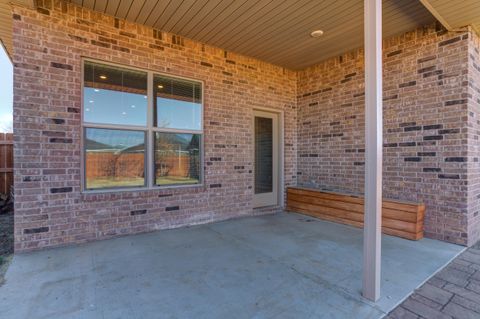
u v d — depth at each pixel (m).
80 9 3.59
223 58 4.94
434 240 3.82
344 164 5.10
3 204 5.57
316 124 5.65
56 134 3.45
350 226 4.61
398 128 4.26
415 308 2.14
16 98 3.21
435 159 3.85
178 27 4.12
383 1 3.33
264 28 4.11
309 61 5.47
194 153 4.70
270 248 3.50
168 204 4.35
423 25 3.95
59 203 3.48
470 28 3.57
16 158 3.22
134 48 4.02
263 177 5.74
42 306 2.12
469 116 3.59
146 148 4.21
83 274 2.69
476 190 3.82
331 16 3.72
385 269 2.86
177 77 4.47
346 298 2.28
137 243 3.64
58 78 3.45
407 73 4.15
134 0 3.39
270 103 5.64
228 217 5.03
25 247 3.27
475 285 2.52
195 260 3.08
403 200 4.13
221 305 2.16
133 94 4.09
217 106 4.89
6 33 4.21
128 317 1.99
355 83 4.93
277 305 2.17
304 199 5.49
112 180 3.93
